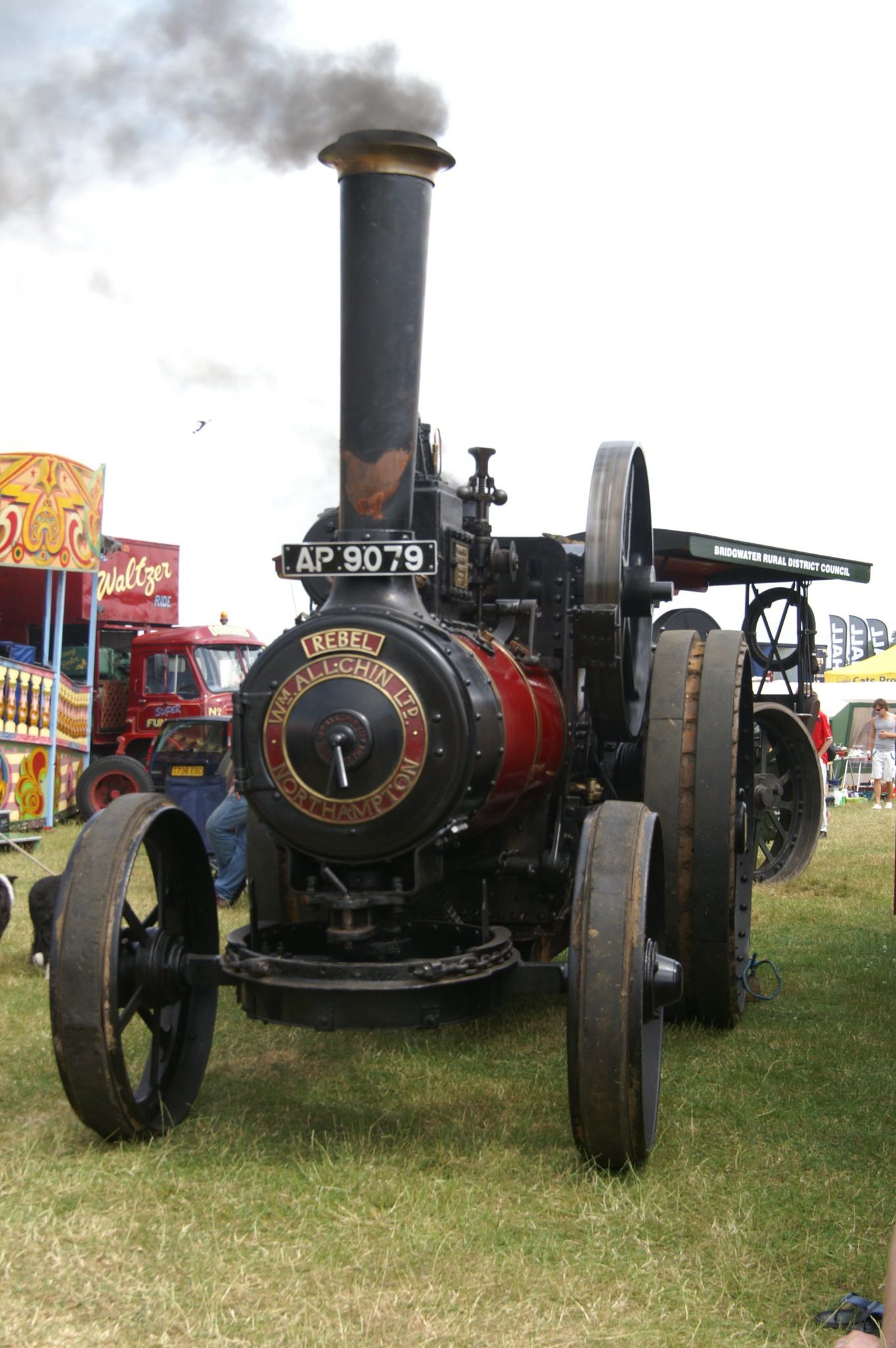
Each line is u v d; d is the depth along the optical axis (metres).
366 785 3.33
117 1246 2.91
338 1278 2.79
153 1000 3.63
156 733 14.71
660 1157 3.52
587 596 4.30
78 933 3.37
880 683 21.20
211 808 9.28
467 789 3.35
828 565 10.02
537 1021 5.05
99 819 3.58
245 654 15.69
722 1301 2.74
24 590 15.60
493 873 4.29
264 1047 4.66
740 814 4.92
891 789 16.84
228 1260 2.87
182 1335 2.55
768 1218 3.13
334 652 3.39
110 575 16.41
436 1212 3.12
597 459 4.45
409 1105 3.97
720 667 4.87
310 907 4.54
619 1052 3.21
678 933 4.69
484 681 3.56
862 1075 4.29
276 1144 3.60
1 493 12.10
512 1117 3.85
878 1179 3.39
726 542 8.95
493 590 4.46
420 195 3.43
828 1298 2.76
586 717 4.86
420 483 4.00
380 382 3.47
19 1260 2.84
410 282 3.45
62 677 12.96
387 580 3.52
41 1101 3.95
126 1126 3.46
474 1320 2.62
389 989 3.26
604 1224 3.06
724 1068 4.38
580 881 3.38
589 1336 2.57
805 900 8.02
